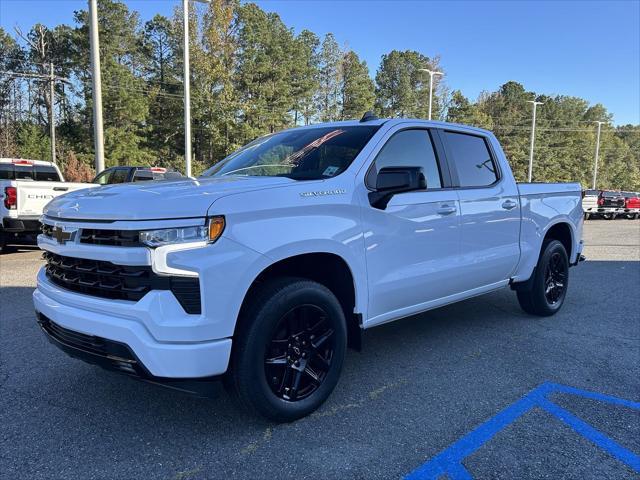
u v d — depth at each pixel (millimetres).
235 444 2883
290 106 52562
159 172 14359
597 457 2764
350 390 3643
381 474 2590
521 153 69500
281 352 3062
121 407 3359
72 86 57469
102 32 51594
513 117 75062
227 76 46719
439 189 4117
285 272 3195
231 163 4188
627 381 3838
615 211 30969
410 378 3875
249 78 48344
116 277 2711
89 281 2854
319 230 3088
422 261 3885
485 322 5473
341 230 3229
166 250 2547
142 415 3242
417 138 4094
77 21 53312
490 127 69000
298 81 54062
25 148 42906
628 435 3010
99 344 2750
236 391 2910
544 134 75812
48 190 10242
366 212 3418
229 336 2705
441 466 2662
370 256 3449
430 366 4133
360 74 61375
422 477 2562
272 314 2879
